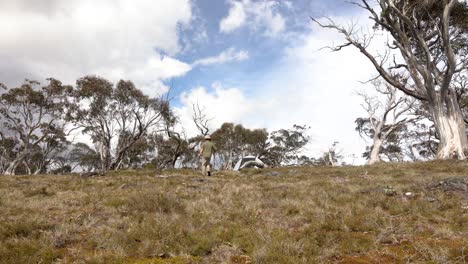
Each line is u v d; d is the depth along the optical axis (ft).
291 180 46.11
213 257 16.87
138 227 20.81
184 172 65.05
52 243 18.54
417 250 16.74
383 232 19.33
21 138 161.48
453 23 91.66
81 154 188.85
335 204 27.37
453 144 76.13
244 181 45.50
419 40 79.41
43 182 46.60
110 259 16.39
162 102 135.54
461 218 22.16
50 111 160.76
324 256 16.55
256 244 17.69
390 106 122.11
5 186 41.65
